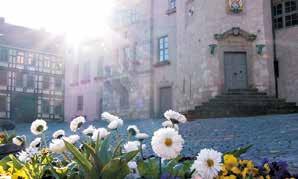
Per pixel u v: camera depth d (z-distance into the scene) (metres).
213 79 22.30
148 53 30.06
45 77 45.62
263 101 21.20
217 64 22.34
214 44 22.47
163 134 2.63
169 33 28.69
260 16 22.69
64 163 3.80
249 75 22.31
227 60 22.56
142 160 3.27
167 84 28.30
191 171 2.97
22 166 3.59
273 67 22.80
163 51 29.27
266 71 22.16
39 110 44.69
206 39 22.88
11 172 3.52
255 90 21.97
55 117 45.62
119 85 33.28
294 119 15.16
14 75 43.34
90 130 3.82
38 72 45.12
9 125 25.67
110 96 34.38
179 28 26.30
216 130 14.16
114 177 2.82
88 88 38.66
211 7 23.00
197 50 23.61
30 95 44.12
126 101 32.66
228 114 20.67
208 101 21.91
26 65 44.38
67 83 42.75
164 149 2.59
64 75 46.47
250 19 22.67
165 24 29.16
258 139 10.91
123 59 32.81
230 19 22.59
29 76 44.44
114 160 2.79
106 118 3.99
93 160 2.95
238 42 22.53
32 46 45.03
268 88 22.05
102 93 36.06
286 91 23.09
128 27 32.53
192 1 24.55
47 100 45.41
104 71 35.38
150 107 29.39
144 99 29.97
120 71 32.81
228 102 21.14
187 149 10.30
